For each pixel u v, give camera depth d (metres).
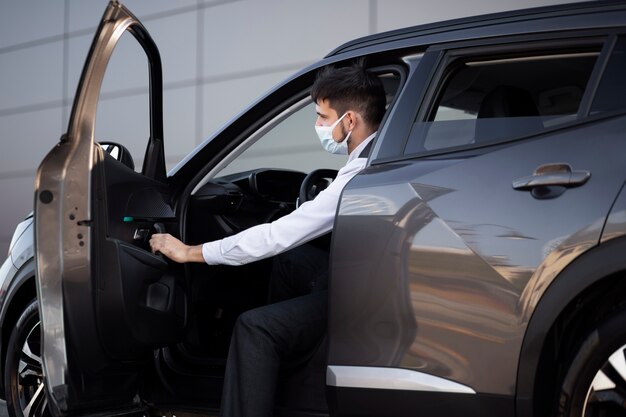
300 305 2.40
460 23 2.32
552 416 2.01
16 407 2.88
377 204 2.15
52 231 2.40
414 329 2.07
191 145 9.26
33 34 10.69
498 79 2.18
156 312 2.55
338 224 2.21
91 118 2.42
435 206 2.07
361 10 8.12
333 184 2.41
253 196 2.96
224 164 2.75
